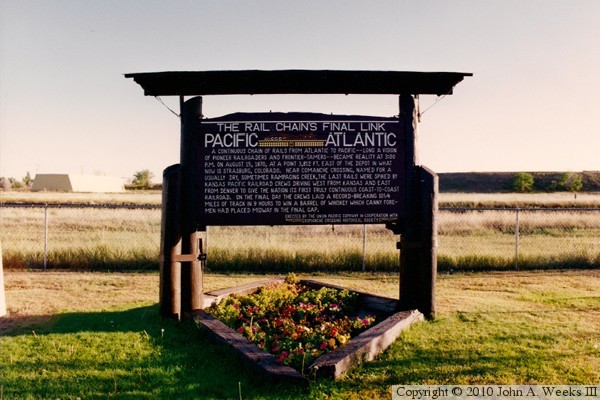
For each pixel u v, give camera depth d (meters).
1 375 4.48
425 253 6.51
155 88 6.44
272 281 8.30
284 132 6.45
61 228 18.23
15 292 8.38
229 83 6.44
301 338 5.45
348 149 6.49
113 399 4.02
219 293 7.32
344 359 4.64
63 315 6.69
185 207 6.42
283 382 4.28
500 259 11.38
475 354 5.16
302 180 6.46
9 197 40.00
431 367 4.81
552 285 9.27
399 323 5.80
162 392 4.16
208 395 4.11
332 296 7.20
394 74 6.38
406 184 6.55
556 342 5.57
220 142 6.42
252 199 6.45
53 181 83.19
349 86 6.51
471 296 8.22
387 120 6.53
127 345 5.33
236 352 4.97
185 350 5.20
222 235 15.39
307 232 16.53
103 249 11.63
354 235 16.11
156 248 11.87
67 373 4.55
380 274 10.77
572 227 20.38
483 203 33.94
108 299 7.91
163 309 6.34
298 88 6.51
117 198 42.91
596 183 95.94
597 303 7.62
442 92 6.59
